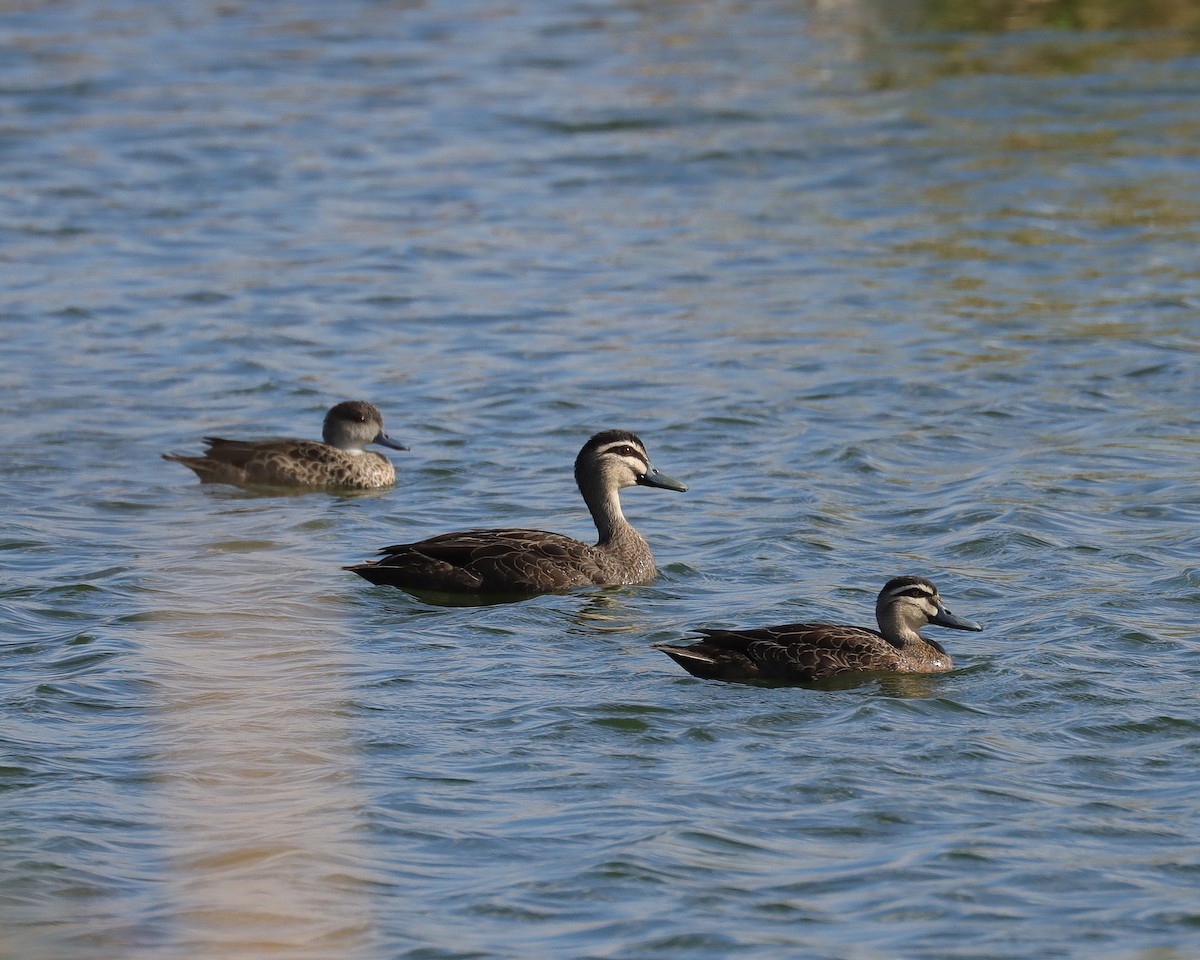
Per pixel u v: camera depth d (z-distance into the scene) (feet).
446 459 89.10
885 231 131.95
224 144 161.58
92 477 85.97
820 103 170.19
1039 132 157.17
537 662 61.87
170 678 59.93
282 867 46.85
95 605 67.56
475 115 170.91
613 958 42.65
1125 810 50.14
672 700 58.23
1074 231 130.11
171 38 207.92
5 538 75.87
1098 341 105.70
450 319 114.21
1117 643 62.64
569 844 48.14
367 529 79.00
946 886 45.85
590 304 116.98
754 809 50.26
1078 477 82.84
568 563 70.23
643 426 92.89
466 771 52.75
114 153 158.51
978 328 109.09
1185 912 44.60
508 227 136.56
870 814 49.88
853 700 58.23
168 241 133.08
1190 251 124.36
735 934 43.60
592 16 216.33
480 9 223.30
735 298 117.39
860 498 81.20
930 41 194.49
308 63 194.80
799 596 68.85
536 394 98.78
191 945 43.21
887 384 98.78
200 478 85.87
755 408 95.14
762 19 210.38
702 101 172.65
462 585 69.46
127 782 51.93
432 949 43.04
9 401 97.66
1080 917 44.42
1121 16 199.11
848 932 43.78
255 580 71.15
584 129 164.96
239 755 53.72
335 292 120.16
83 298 118.42
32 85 183.32
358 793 51.19
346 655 62.44
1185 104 164.55
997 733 55.47
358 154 158.61
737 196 143.13
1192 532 74.74
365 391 100.48
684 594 69.82
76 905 45.06
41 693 58.29
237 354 107.04
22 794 50.98
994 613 66.49
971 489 81.25
